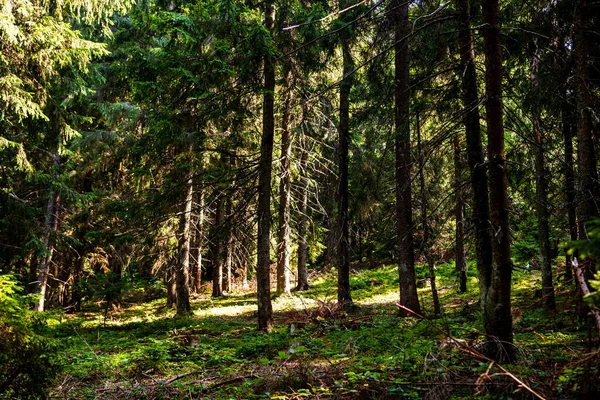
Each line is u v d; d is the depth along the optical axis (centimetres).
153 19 1063
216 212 2173
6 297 418
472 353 415
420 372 548
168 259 2036
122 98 1820
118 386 638
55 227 1711
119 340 1170
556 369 481
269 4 1227
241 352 905
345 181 1600
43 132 1230
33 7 979
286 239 1986
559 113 924
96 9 1120
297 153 2022
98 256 2014
